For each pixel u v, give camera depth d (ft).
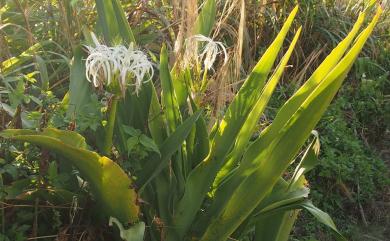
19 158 7.19
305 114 6.72
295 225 11.93
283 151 6.91
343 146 13.75
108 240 7.52
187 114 7.61
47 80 8.48
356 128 15.69
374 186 13.61
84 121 6.78
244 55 14.87
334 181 13.00
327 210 12.76
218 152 7.06
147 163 7.11
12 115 7.38
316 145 8.27
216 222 7.19
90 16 11.10
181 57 7.79
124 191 6.46
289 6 17.02
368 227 12.85
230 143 7.09
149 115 7.29
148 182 7.00
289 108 6.81
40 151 7.24
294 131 6.82
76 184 7.30
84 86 7.39
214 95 7.99
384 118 15.93
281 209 7.76
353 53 6.33
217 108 7.98
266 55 7.00
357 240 12.30
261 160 7.00
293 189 8.09
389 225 12.96
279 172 6.98
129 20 11.27
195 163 7.57
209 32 8.81
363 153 14.44
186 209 7.20
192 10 8.38
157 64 9.48
